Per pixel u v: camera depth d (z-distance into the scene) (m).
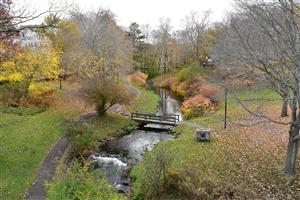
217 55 36.75
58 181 13.48
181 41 82.62
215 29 63.75
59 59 42.12
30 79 35.72
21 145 24.31
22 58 30.23
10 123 29.72
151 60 79.38
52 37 47.66
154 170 17.41
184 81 56.66
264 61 15.21
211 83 40.25
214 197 16.36
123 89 36.62
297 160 19.34
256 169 18.88
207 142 24.70
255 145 23.05
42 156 23.55
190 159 21.27
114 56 50.22
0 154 22.02
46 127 29.19
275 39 15.03
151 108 43.22
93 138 27.72
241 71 32.94
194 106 38.38
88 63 43.88
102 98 34.06
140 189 17.80
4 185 18.16
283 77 15.37
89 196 12.45
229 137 25.55
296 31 13.96
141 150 27.61
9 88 35.91
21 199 17.06
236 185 17.12
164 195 17.03
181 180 17.22
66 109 36.34
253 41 15.42
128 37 75.12
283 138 23.95
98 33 46.62
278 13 14.45
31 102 36.38
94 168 23.23
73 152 25.48
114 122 34.25
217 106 38.31
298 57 13.90
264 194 16.20
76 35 50.06
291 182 16.97
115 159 25.47
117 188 19.86
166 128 33.44
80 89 35.41
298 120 16.36
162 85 64.25
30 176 19.88
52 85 46.09
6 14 14.84
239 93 37.50
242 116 31.36
